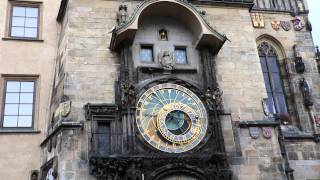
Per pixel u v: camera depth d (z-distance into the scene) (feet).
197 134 79.30
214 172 76.43
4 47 91.76
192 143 78.43
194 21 86.94
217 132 79.92
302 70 102.78
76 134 75.10
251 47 93.50
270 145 83.51
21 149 84.28
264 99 88.48
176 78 82.89
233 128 83.51
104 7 88.17
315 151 94.68
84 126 76.33
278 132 88.33
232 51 91.81
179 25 90.48
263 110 87.30
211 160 77.00
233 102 86.58
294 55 104.53
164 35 88.84
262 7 108.06
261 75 91.04
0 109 87.10
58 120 77.51
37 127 86.84
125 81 80.02
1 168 82.02
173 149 77.10
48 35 95.61
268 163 81.92
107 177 72.13
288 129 96.48
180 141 77.92
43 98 89.56
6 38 92.48
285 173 83.35
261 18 106.32
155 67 83.30
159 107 79.87
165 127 78.13
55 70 91.40
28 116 88.12
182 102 81.41
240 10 97.19
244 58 91.81
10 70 90.22
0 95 88.02
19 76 90.38
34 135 85.92
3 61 90.58
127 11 89.30
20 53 92.22
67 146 73.77
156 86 81.30
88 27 85.35
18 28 95.25
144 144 76.13
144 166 74.18
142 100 79.46
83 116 77.36
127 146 74.74
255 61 92.17
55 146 76.48
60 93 80.59
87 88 79.82
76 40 83.56
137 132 76.48
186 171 75.72
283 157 86.79
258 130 84.28
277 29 106.32
